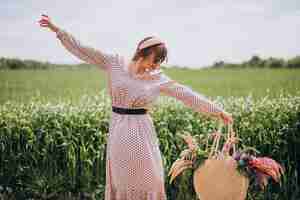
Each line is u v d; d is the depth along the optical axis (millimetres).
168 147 4203
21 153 4234
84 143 4281
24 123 4270
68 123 4301
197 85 8789
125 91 3137
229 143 3285
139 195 3217
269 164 3172
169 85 3209
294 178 4363
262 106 4652
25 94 7637
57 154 4285
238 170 3193
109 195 3322
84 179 4301
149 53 3146
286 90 7922
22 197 4328
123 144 3137
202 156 3361
